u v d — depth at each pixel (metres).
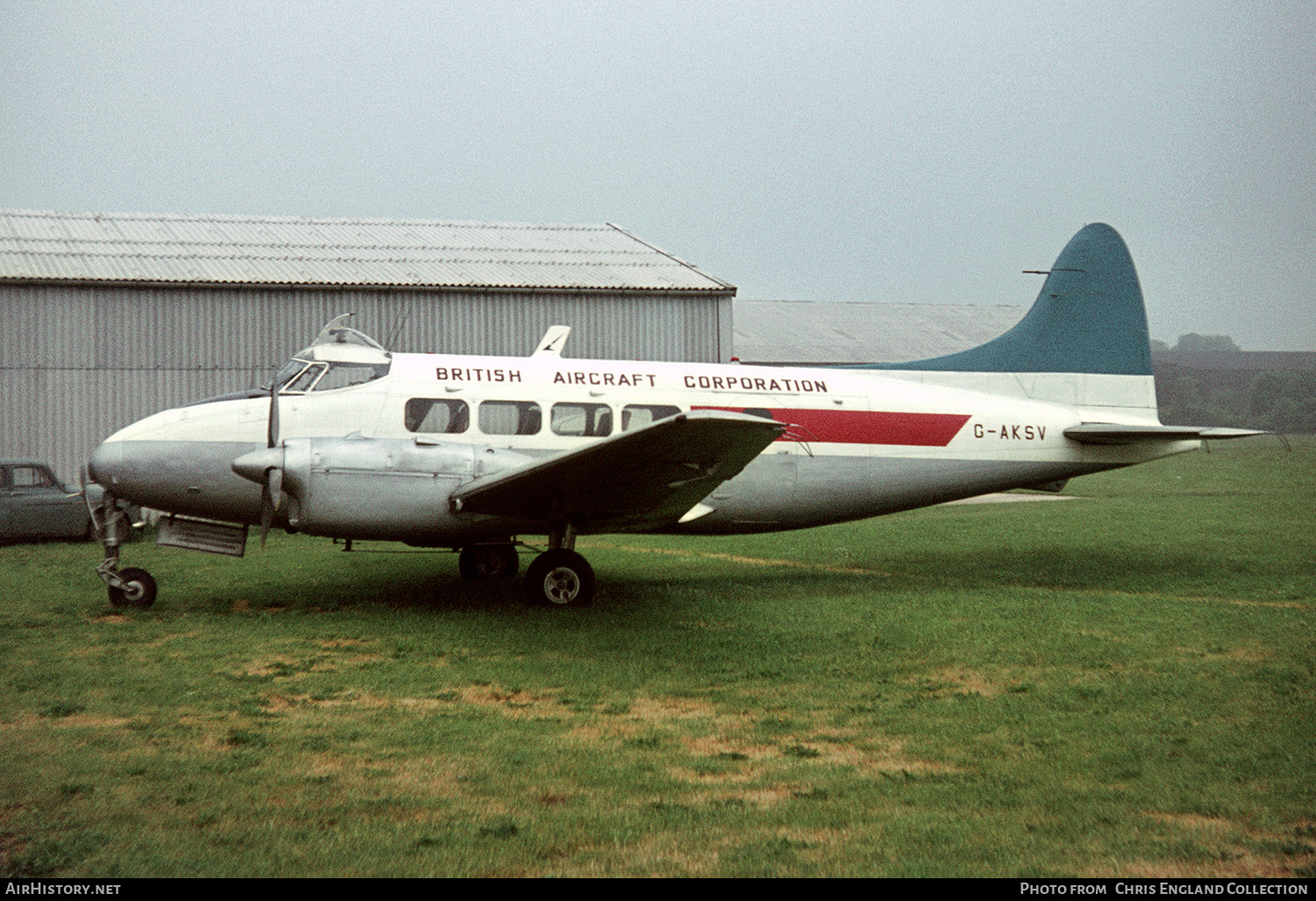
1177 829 5.20
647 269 24.38
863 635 9.89
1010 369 14.43
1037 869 4.69
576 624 10.37
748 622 10.52
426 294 21.45
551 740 6.62
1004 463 13.76
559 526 11.29
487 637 9.71
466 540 11.03
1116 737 6.74
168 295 20.14
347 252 23.73
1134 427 13.62
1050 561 15.27
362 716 7.11
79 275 19.84
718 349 23.17
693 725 7.01
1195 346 143.75
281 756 6.18
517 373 12.24
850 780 5.91
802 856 4.83
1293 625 10.33
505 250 25.27
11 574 13.34
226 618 10.54
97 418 19.77
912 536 18.61
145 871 4.52
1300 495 27.78
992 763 6.23
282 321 20.72
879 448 13.23
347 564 14.59
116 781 5.69
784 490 12.90
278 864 4.63
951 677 8.38
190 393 20.25
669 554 16.38
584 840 4.99
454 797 5.54
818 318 52.41
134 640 9.45
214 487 11.17
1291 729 6.88
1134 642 9.59
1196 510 23.33
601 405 12.27
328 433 11.36
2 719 6.91
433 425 11.70
